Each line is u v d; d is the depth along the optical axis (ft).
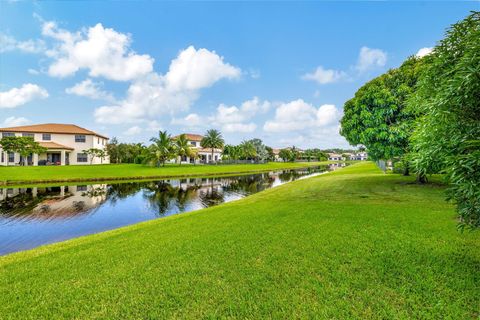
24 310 11.35
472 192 10.22
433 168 20.45
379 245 16.46
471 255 14.44
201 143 205.05
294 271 13.67
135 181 90.74
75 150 149.79
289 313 10.25
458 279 11.96
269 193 51.49
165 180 95.09
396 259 14.34
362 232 19.24
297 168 189.57
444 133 13.33
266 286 12.33
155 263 15.64
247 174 128.67
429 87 16.63
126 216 39.78
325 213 26.11
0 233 30.66
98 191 66.33
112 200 53.72
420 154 21.88
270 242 18.26
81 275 14.56
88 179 87.92
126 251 18.17
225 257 16.01
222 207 35.96
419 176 46.52
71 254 18.25
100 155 156.15
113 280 13.73
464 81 10.93
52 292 12.84
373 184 49.32
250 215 27.61
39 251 20.43
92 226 33.88
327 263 14.38
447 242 16.40
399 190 40.65
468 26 13.60
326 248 16.52
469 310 9.88
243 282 12.82
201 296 11.78
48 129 146.41
